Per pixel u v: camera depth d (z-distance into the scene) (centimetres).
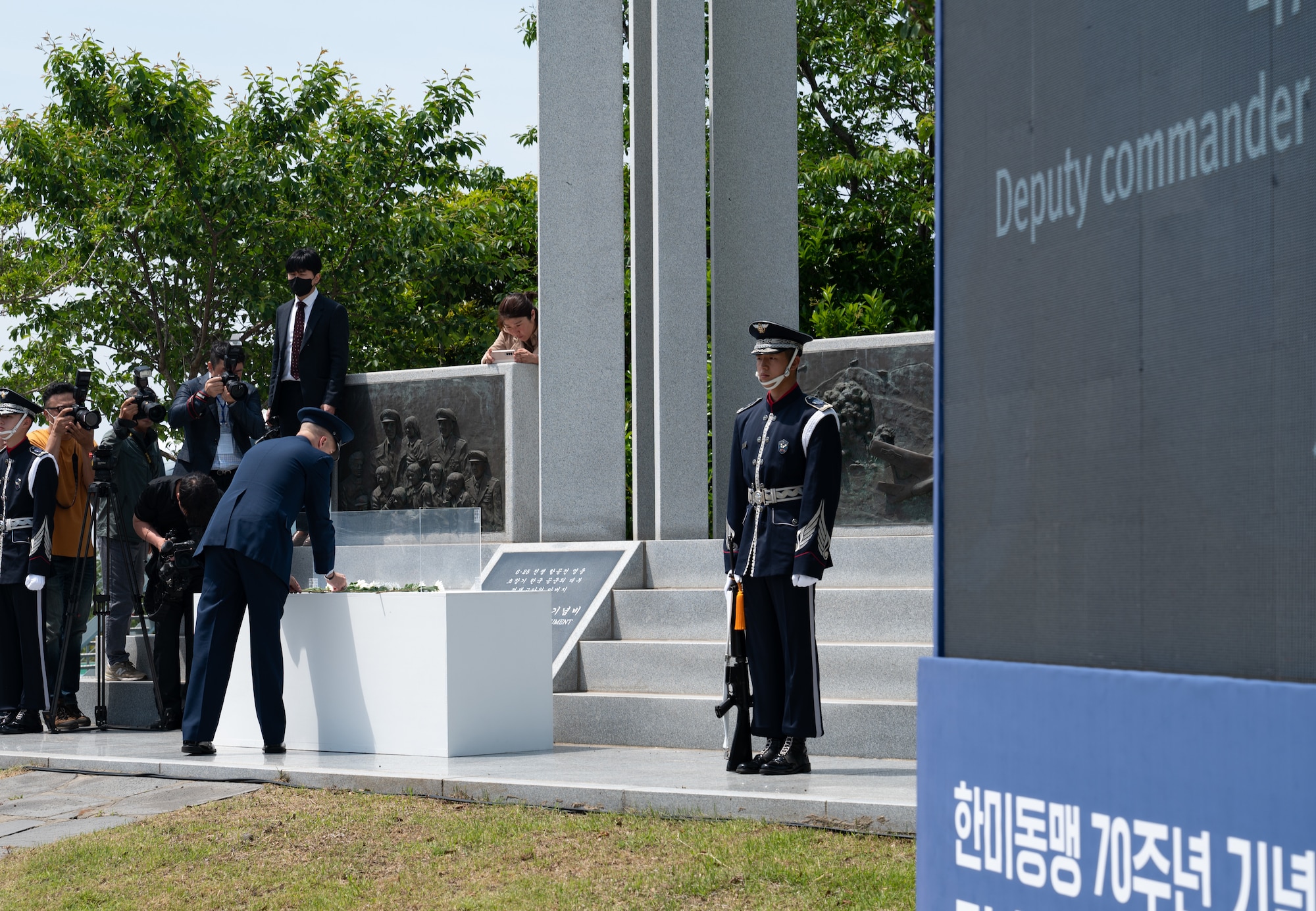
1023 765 281
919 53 2189
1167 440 248
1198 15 242
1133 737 249
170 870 548
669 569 944
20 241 2031
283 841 577
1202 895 232
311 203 1986
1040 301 283
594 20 1112
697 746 769
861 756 710
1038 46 284
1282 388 224
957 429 310
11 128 1925
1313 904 208
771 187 1146
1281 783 215
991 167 299
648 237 1134
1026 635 285
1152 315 252
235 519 757
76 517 965
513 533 1056
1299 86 221
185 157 1956
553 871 512
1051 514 279
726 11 1148
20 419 921
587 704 806
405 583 793
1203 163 241
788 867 487
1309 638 217
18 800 689
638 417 1134
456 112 2086
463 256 2083
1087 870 260
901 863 484
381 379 1108
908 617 800
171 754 766
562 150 1099
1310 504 218
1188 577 242
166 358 2016
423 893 503
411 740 741
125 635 999
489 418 1069
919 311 2044
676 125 1080
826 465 638
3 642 918
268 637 757
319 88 2006
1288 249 223
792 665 644
